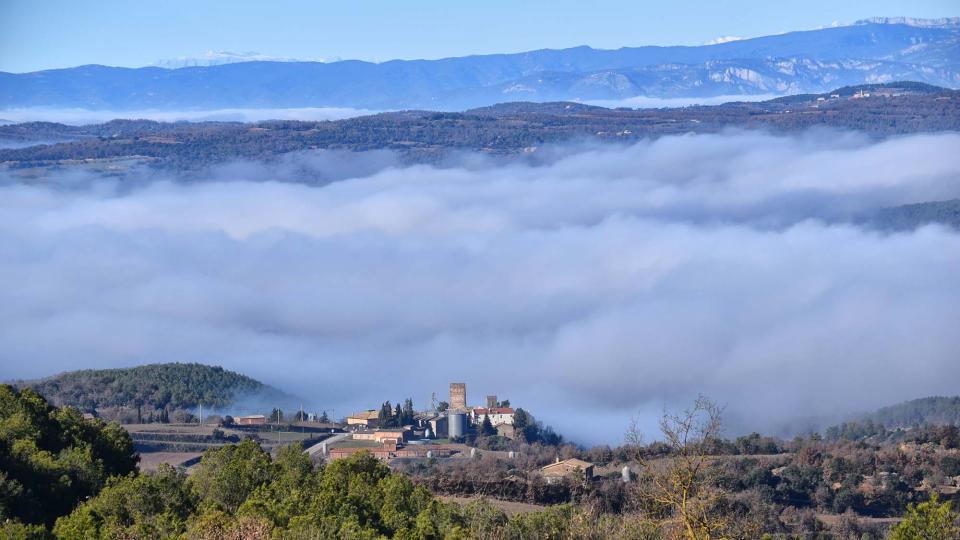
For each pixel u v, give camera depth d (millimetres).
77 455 116375
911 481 151625
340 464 119625
